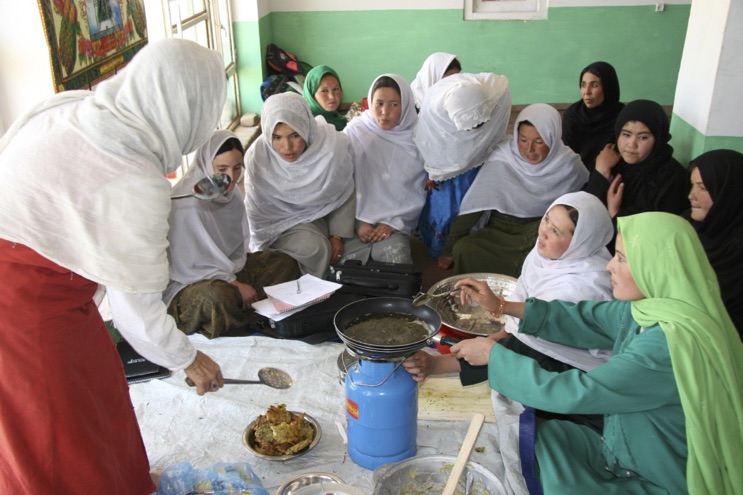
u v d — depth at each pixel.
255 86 5.86
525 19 6.00
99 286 1.51
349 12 6.05
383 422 1.62
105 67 2.96
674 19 5.90
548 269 2.11
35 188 1.29
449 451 1.75
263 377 2.00
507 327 2.15
